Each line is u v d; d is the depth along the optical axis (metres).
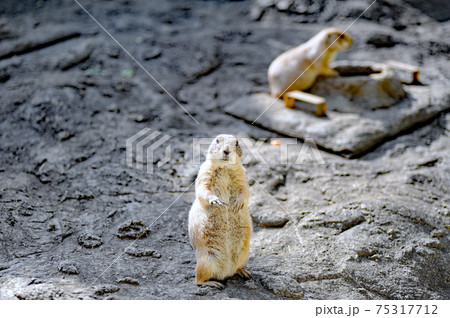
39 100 2.73
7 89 2.81
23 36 3.29
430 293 2.01
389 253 2.09
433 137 2.59
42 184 2.37
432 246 2.12
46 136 2.59
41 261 2.04
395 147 2.54
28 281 1.94
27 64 2.99
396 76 2.77
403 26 3.52
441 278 2.06
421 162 2.45
